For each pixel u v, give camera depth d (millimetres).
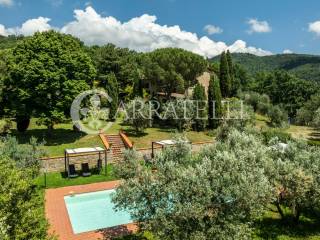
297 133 56281
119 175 19594
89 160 33562
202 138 43719
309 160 19906
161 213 13867
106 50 68125
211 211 13688
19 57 35938
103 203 25828
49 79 34906
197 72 56281
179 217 13273
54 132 41781
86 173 31188
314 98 68312
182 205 13344
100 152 33969
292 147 21953
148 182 16031
